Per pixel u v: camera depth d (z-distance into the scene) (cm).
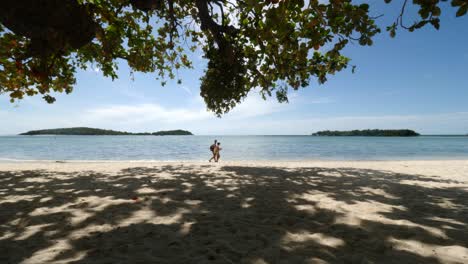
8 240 313
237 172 959
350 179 818
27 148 4444
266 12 332
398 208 465
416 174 974
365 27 363
